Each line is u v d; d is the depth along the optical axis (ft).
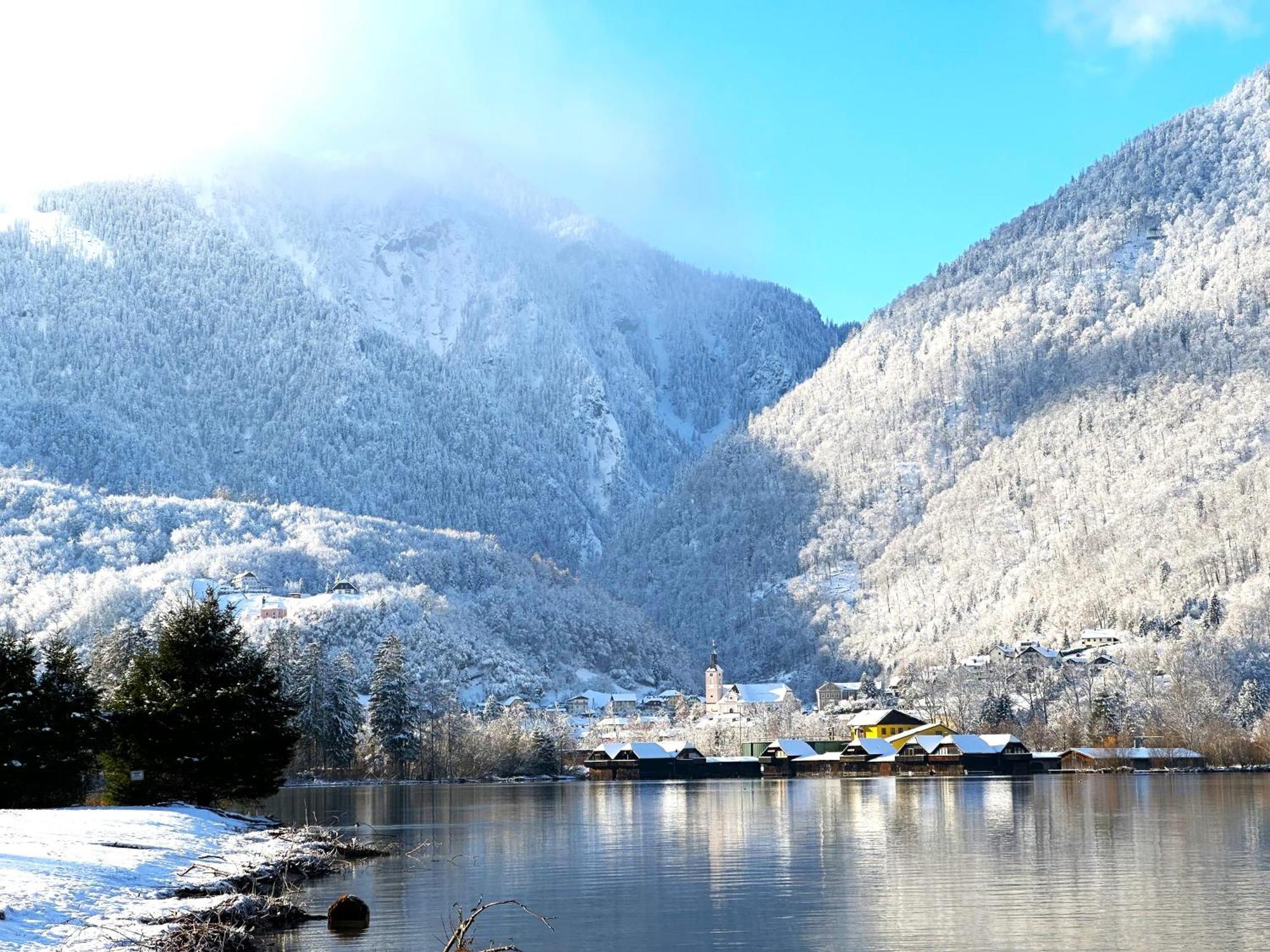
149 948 110.32
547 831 274.77
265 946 132.16
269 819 266.98
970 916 148.87
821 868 197.88
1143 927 139.95
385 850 227.40
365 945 133.28
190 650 248.52
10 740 234.38
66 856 146.41
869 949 130.52
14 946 102.12
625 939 138.00
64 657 252.62
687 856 219.61
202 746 240.94
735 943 134.92
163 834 185.16
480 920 149.18
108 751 247.09
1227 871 185.68
